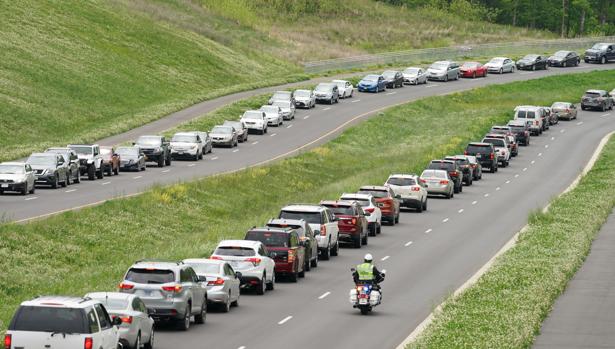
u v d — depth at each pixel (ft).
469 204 652.07
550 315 321.52
